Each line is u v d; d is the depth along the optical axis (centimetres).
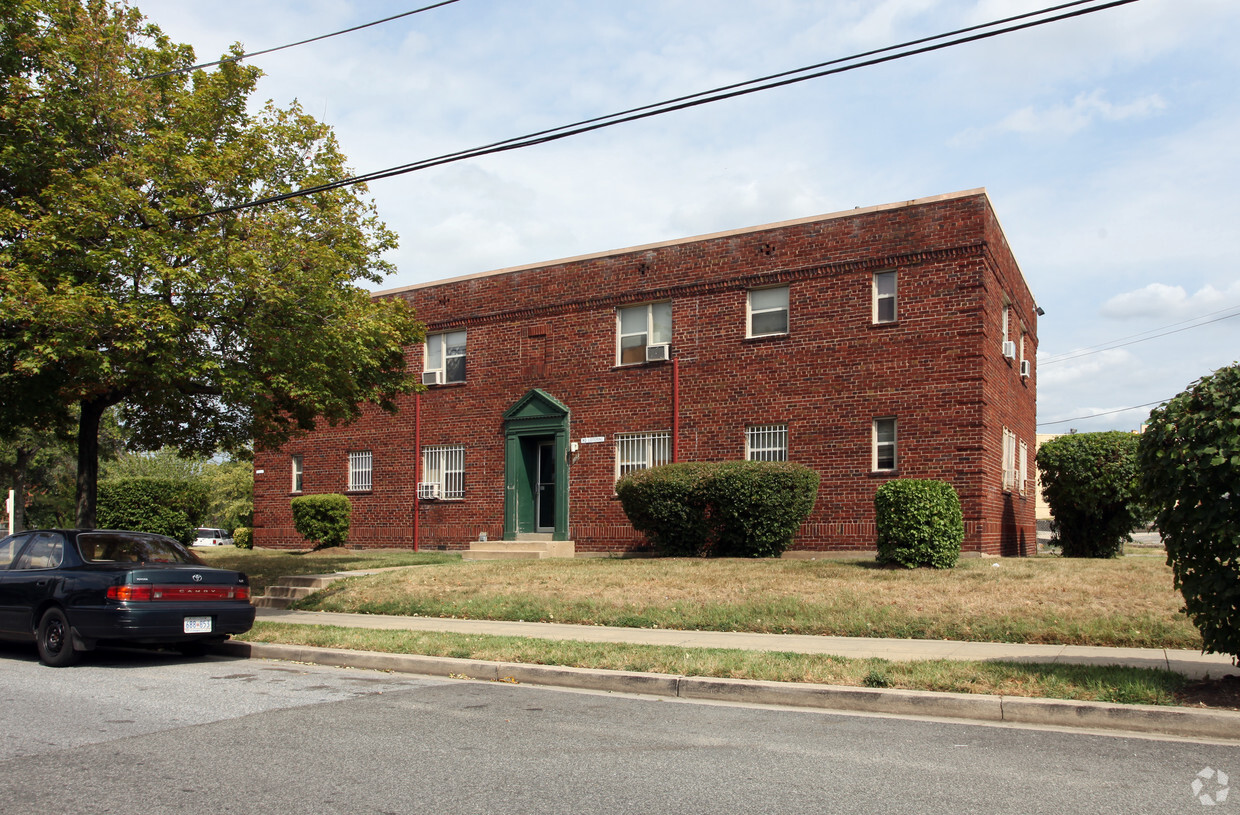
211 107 1638
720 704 851
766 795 557
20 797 556
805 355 1995
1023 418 2359
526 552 2167
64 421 1797
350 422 1872
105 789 572
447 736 715
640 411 2205
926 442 1852
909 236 1898
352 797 556
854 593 1335
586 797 554
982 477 1798
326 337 1573
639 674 929
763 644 1093
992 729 739
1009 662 929
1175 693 786
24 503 5209
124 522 2383
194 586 1133
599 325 2286
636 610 1348
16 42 1499
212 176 1527
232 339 1595
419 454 2566
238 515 5891
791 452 1992
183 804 542
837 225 1980
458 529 2475
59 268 1418
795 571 1548
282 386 1576
